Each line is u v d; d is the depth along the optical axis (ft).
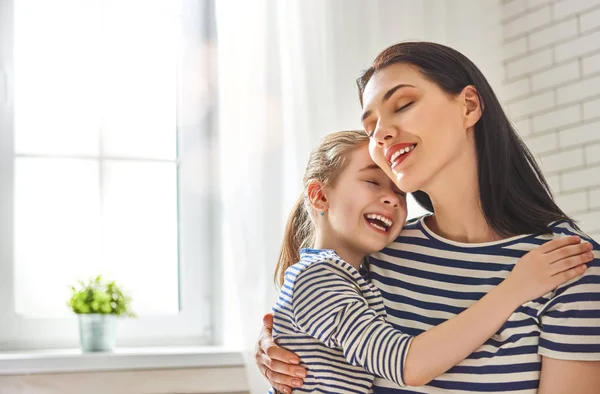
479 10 11.30
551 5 10.71
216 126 10.58
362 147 5.48
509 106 11.30
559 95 10.59
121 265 10.16
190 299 10.33
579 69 10.32
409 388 4.85
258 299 9.57
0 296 9.66
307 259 5.21
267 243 9.67
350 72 10.21
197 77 10.60
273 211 9.73
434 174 4.87
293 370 5.00
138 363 9.18
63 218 10.01
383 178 5.37
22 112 9.96
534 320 4.67
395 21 10.60
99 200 10.14
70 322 9.86
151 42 10.50
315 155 5.67
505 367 4.67
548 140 10.74
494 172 4.96
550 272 4.54
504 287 4.59
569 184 10.43
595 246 4.85
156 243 10.31
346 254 5.47
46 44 10.12
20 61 10.01
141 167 10.33
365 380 5.00
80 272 10.02
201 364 9.40
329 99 10.09
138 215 10.28
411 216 9.98
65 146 10.09
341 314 4.81
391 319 5.12
